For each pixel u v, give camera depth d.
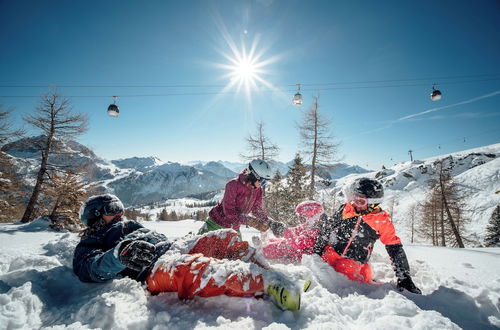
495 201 43.88
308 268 2.32
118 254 1.86
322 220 2.83
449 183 26.22
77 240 4.04
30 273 2.12
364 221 2.42
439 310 1.83
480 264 3.21
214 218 3.24
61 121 15.36
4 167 15.52
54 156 15.48
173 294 1.86
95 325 1.42
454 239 27.16
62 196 14.51
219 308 1.64
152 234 2.47
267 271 1.71
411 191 66.50
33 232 8.22
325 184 18.55
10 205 17.05
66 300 1.92
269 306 1.64
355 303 1.72
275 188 19.44
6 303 1.57
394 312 1.58
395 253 2.26
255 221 3.19
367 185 2.38
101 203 2.36
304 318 1.51
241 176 3.21
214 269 1.68
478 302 1.91
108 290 1.92
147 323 1.44
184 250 2.04
